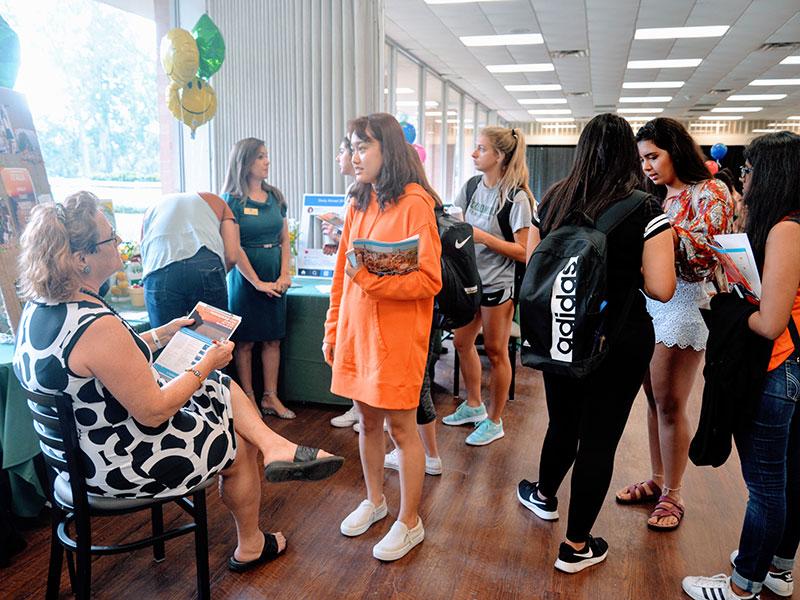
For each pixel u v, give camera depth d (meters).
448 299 2.07
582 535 2.00
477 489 2.62
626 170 1.79
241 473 1.90
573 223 1.81
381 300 1.88
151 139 4.61
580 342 1.74
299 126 4.56
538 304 1.79
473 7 6.12
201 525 1.73
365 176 1.89
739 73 9.38
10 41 2.48
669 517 2.31
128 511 1.59
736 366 1.68
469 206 3.02
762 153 1.59
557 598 1.91
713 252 1.97
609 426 1.89
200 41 3.63
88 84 3.99
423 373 1.98
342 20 4.36
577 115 15.10
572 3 5.94
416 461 2.07
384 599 1.90
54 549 1.73
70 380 1.45
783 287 1.55
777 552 1.92
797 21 6.50
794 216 1.56
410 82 9.00
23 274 1.45
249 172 3.13
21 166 2.47
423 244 1.84
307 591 1.93
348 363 2.02
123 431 1.54
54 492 1.68
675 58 8.36
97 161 4.11
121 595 1.90
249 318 3.22
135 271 3.12
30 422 2.09
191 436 1.65
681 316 2.13
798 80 9.89
